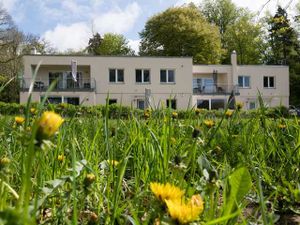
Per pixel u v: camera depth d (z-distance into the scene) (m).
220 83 43.69
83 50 67.75
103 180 1.85
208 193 1.27
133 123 2.82
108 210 1.37
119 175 1.35
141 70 38.28
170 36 53.31
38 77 36.00
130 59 37.88
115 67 37.69
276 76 42.97
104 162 1.89
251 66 42.62
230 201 1.14
